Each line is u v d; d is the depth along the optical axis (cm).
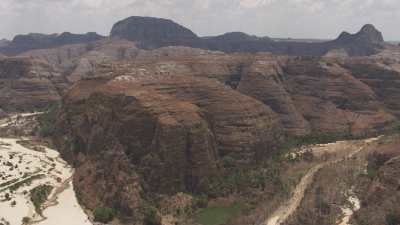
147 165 16988
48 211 15612
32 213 15225
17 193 16562
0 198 15875
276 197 15850
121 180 16300
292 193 15900
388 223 12812
